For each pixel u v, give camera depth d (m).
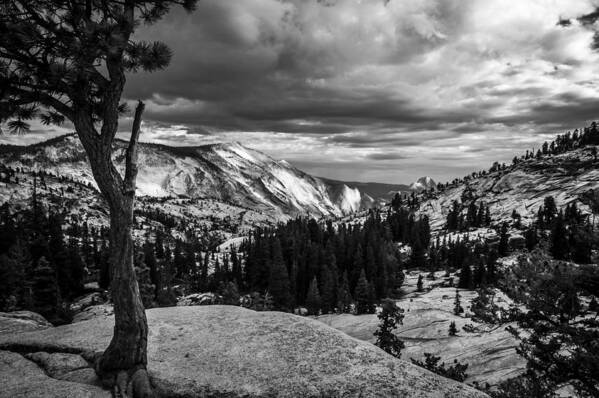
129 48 8.73
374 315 77.94
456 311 74.94
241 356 10.56
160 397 8.77
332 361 10.09
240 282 119.81
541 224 171.62
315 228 165.75
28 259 63.56
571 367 12.96
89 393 8.34
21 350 11.62
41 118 10.16
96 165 9.18
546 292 13.62
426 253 174.62
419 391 8.62
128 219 9.51
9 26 7.62
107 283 94.44
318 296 91.06
